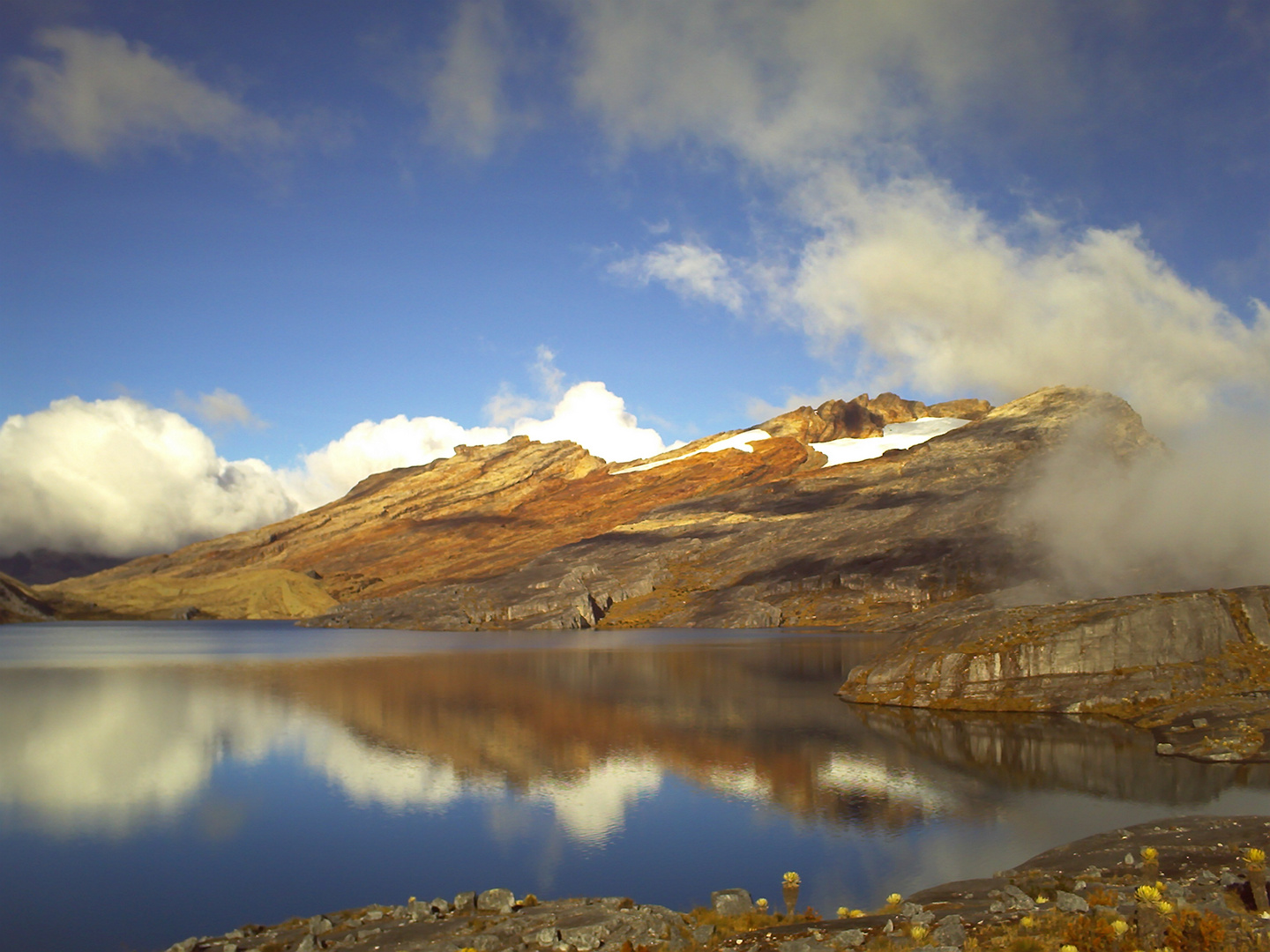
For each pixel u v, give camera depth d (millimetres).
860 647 185125
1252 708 76812
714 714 98250
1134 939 21766
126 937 39250
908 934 26094
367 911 36969
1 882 46062
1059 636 95938
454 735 87188
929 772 67062
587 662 161625
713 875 45250
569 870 46875
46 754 79688
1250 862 26688
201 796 64188
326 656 188875
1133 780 61969
